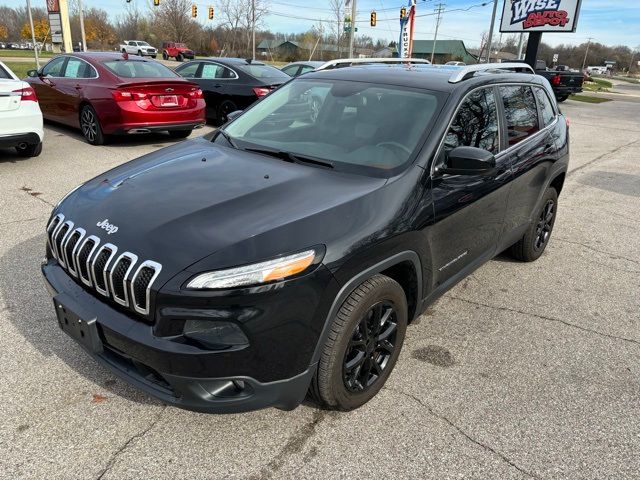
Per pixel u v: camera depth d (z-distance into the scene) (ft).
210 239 7.27
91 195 9.00
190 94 28.19
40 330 10.59
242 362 6.97
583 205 23.00
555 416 9.11
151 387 7.43
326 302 7.48
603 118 59.88
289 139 10.91
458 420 8.84
